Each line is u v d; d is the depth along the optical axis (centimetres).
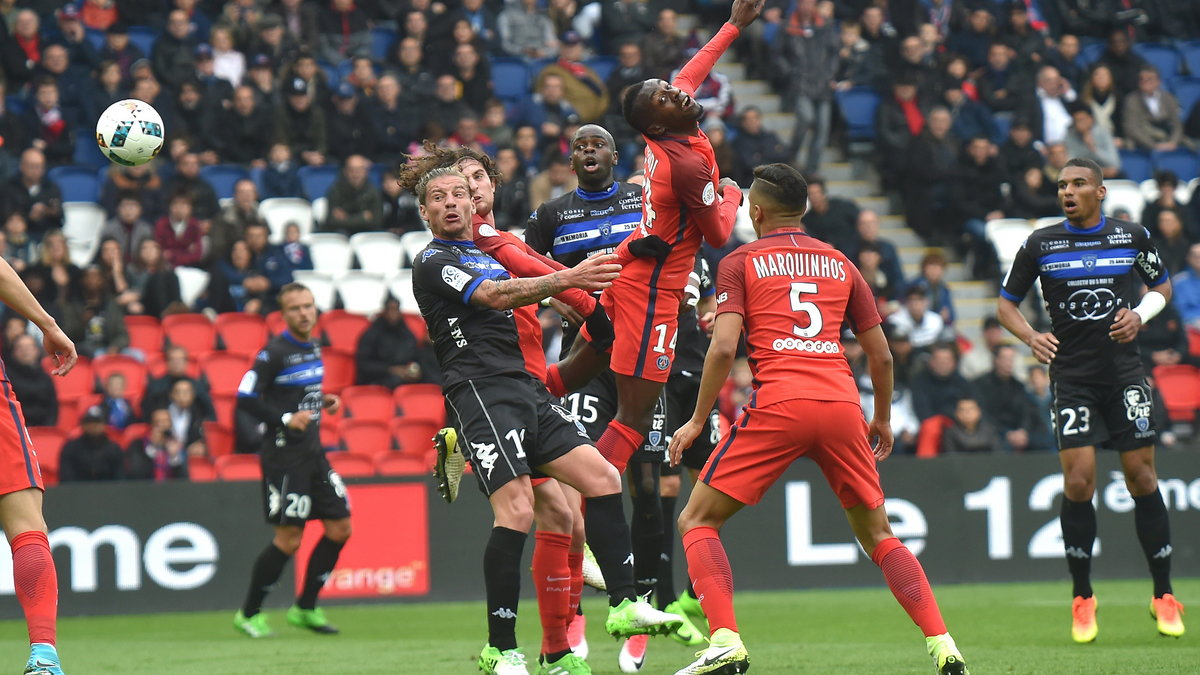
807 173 4578
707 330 2297
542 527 1694
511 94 5203
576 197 2091
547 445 1686
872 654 2122
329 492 2769
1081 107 5191
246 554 3331
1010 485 3538
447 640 2555
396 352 3997
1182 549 3522
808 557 3484
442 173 1698
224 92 4747
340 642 2572
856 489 1583
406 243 4519
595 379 2097
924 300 4172
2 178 4409
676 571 3372
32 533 1537
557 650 1686
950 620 2672
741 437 1581
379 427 3828
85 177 4569
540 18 5359
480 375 1652
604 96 4919
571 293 1723
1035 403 3947
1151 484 2281
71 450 3428
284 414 2712
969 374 4197
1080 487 2253
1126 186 4822
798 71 4953
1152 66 5344
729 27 1827
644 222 1794
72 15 4794
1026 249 2288
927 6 5447
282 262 4303
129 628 2958
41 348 3875
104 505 3250
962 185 4800
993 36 5359
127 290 4119
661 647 2295
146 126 1959
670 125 1741
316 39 5097
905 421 3853
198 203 4375
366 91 4828
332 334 4191
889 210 5091
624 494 3431
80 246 4416
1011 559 3525
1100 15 5725
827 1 5147
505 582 1620
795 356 1581
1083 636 2234
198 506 3309
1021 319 2298
